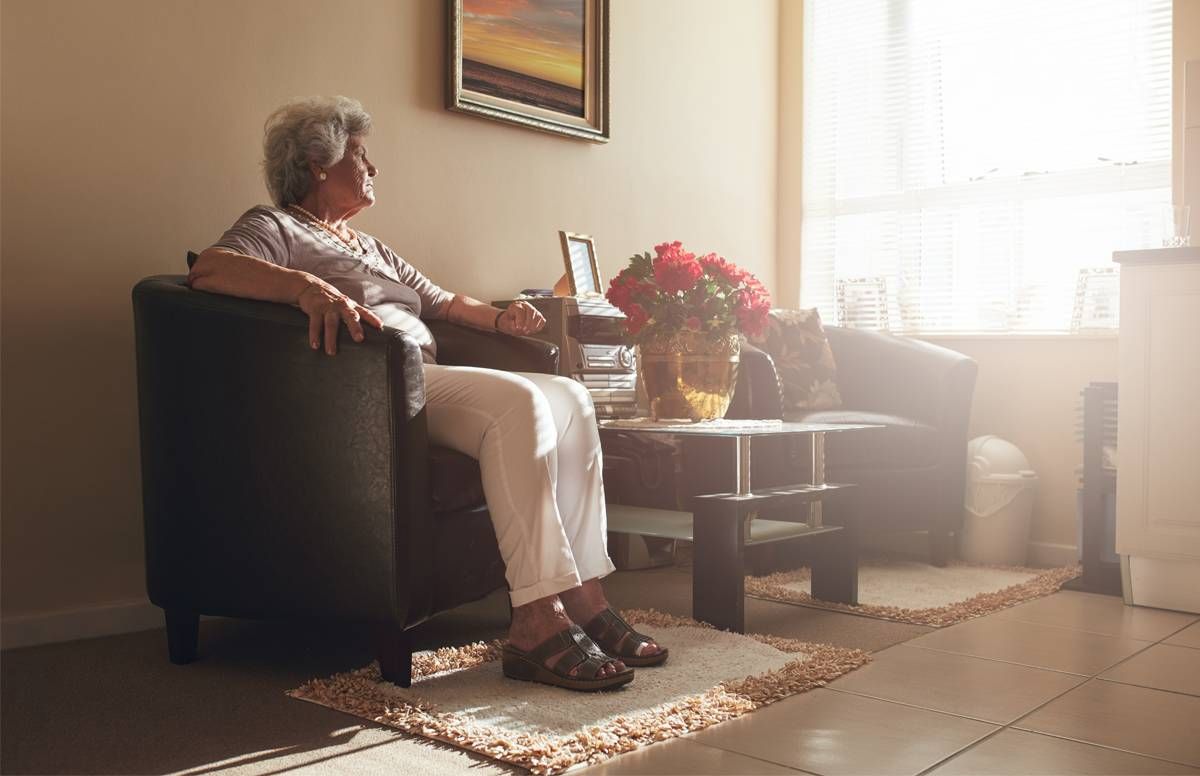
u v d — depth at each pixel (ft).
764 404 10.17
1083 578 10.02
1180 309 8.80
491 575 6.73
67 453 7.68
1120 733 5.51
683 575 10.51
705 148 13.32
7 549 7.38
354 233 8.18
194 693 6.16
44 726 5.52
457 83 10.18
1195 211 10.78
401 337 5.93
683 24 13.03
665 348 8.24
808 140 14.38
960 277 13.02
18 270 7.41
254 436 6.28
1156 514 8.94
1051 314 12.32
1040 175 12.41
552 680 6.19
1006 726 5.62
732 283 8.32
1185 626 8.27
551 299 10.11
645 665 6.63
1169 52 11.57
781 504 8.10
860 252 13.88
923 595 9.43
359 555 5.99
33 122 7.45
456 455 6.45
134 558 8.05
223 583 6.45
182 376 6.50
